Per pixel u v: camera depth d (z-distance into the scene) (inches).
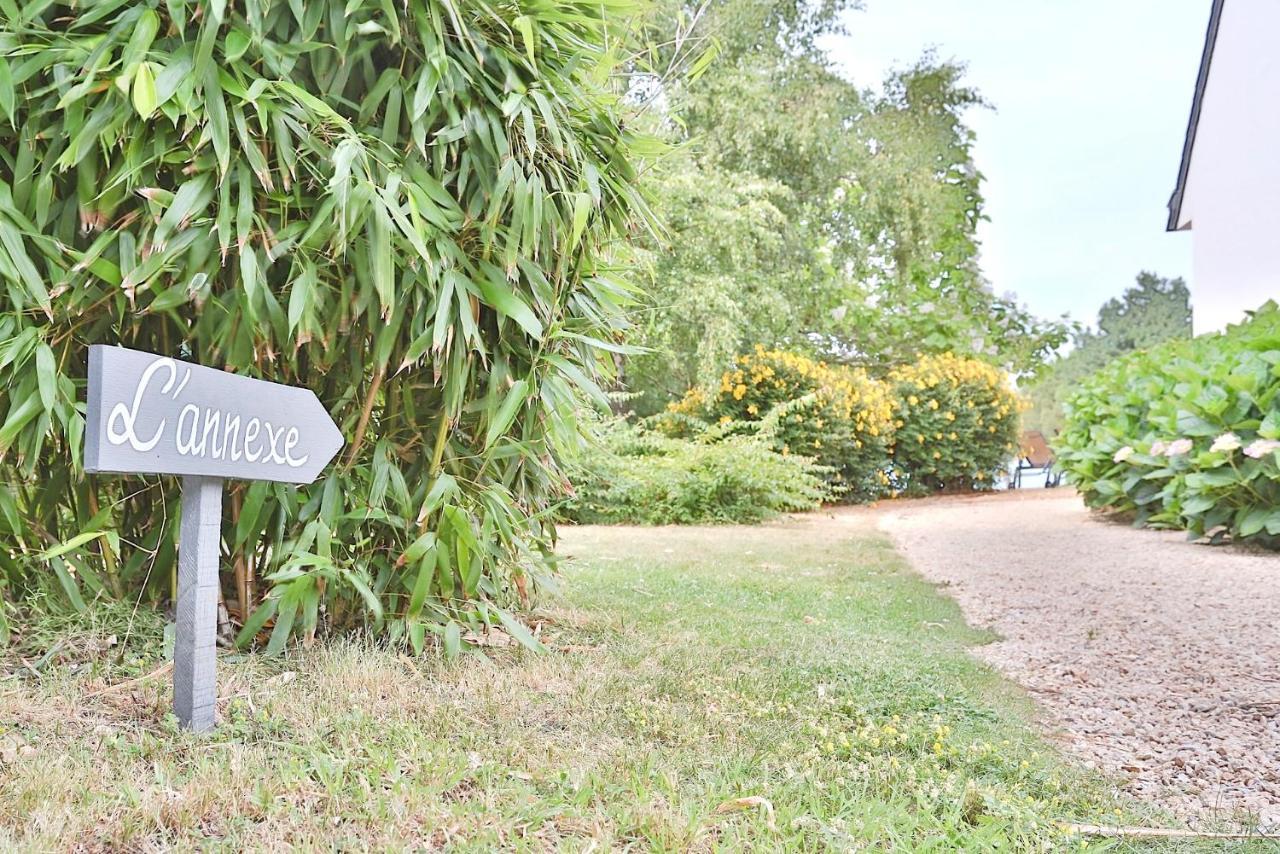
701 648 117.3
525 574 119.5
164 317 87.8
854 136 468.8
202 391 70.6
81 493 92.4
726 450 311.6
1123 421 268.8
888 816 68.3
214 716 74.5
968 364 468.4
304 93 81.1
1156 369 276.7
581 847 59.2
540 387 106.6
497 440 108.0
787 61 448.8
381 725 77.4
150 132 79.9
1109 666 125.5
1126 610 159.6
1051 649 135.1
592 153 109.0
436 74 88.4
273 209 84.9
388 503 104.1
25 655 84.7
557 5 102.6
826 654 119.3
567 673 99.8
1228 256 387.2
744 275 382.3
